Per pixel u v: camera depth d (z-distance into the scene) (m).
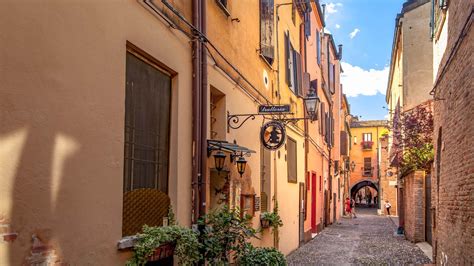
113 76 5.03
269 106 9.99
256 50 11.32
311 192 20.94
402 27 22.20
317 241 19.72
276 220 11.62
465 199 8.20
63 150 4.17
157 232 5.62
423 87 21.61
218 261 7.14
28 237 3.74
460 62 8.55
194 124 7.35
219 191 8.84
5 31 3.54
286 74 14.91
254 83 11.10
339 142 38.62
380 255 15.59
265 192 12.23
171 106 6.79
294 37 16.97
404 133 18.95
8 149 3.55
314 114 14.41
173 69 6.66
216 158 7.95
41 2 3.91
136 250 5.34
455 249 9.26
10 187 3.56
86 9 4.54
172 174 6.71
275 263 8.41
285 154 14.45
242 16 10.20
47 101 3.97
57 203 4.09
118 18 5.15
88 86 4.56
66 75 4.23
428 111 18.47
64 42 4.20
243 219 7.62
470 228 7.74
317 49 24.47
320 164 25.09
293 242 15.98
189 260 6.14
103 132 4.82
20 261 3.64
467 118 7.93
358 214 47.97
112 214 4.98
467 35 7.82
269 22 12.24
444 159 10.80
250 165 10.52
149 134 6.18
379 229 27.20
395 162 23.22
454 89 9.27
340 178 40.66
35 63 3.84
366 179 63.41
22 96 3.69
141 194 5.92
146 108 6.11
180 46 6.93
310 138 20.16
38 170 3.86
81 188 4.43
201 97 7.57
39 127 3.88
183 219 6.95
